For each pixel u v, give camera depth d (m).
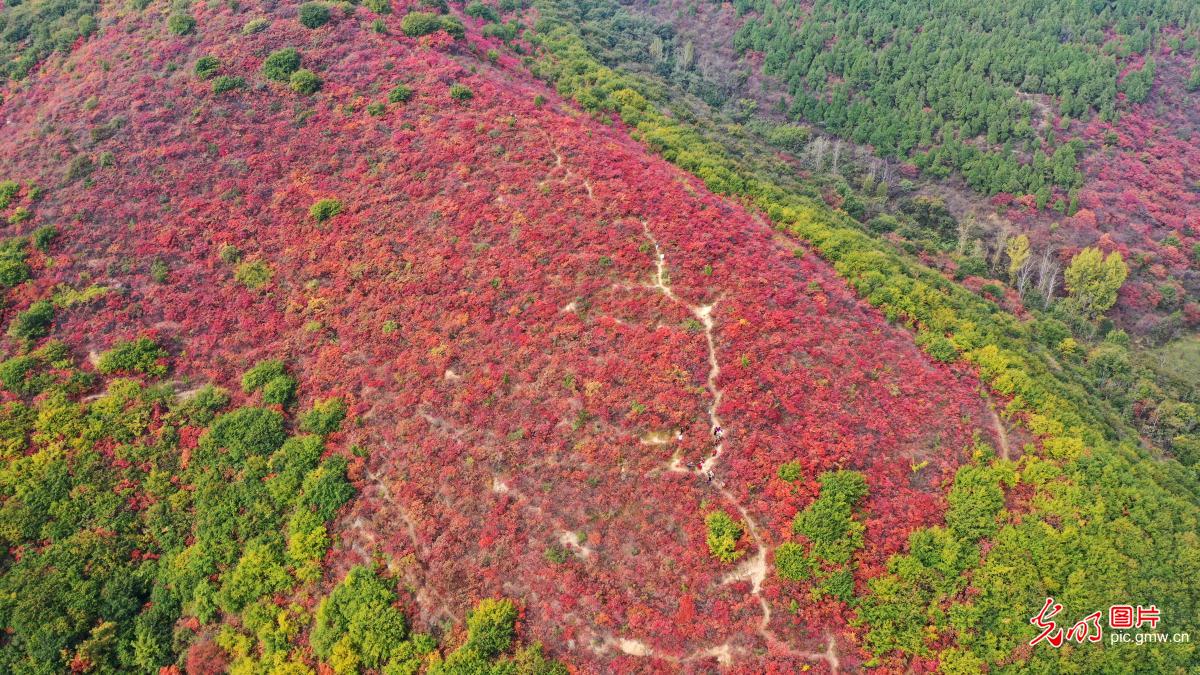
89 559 41.34
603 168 60.94
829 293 55.09
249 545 42.00
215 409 47.94
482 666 36.75
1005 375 50.12
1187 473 51.31
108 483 44.31
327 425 46.50
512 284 52.84
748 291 52.34
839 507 41.22
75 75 70.81
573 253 54.47
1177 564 40.50
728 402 45.88
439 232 56.44
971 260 72.31
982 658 37.19
